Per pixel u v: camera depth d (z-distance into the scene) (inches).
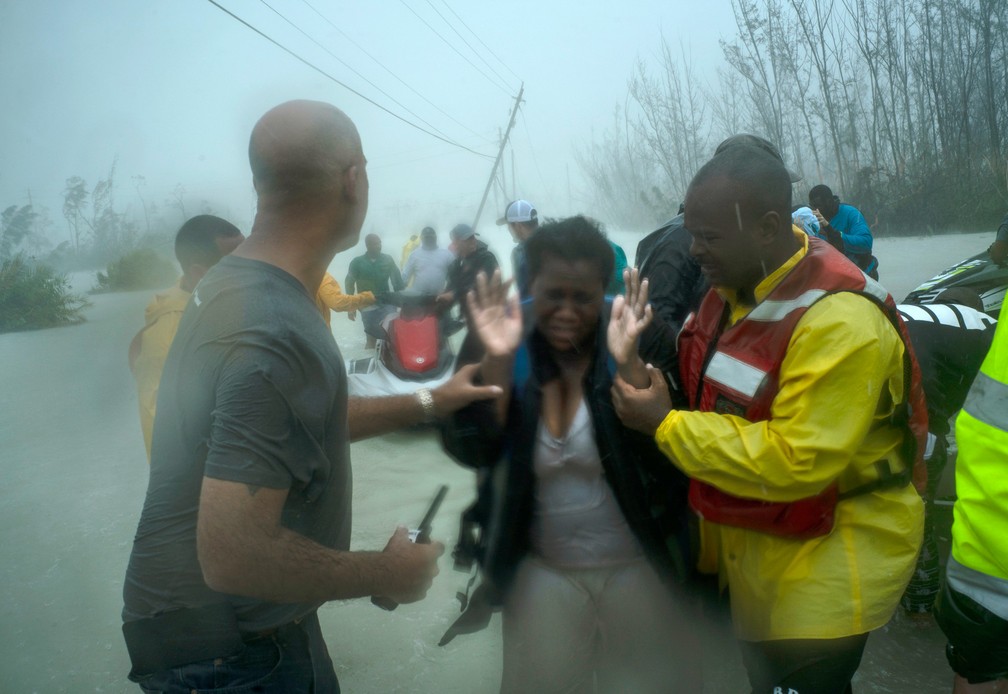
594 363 86.5
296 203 67.9
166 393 67.1
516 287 89.6
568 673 93.0
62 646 133.5
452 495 180.2
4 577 160.9
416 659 124.8
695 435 80.0
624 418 83.9
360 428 88.0
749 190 77.3
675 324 121.6
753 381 80.4
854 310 75.8
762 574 84.6
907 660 121.6
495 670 121.3
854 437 75.3
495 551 90.8
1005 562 71.7
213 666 68.1
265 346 62.2
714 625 102.4
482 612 96.6
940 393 117.0
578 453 88.3
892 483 83.5
